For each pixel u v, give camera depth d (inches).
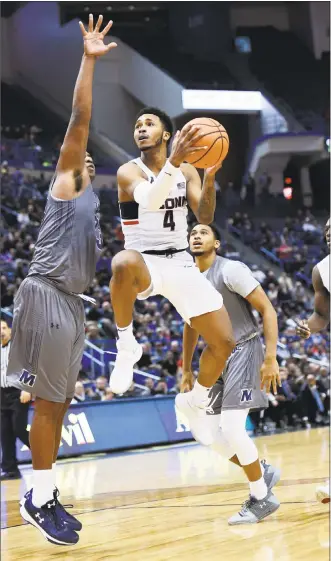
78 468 257.9
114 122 936.9
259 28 1035.3
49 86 951.6
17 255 566.9
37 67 951.0
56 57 936.9
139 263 120.6
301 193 966.4
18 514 172.7
